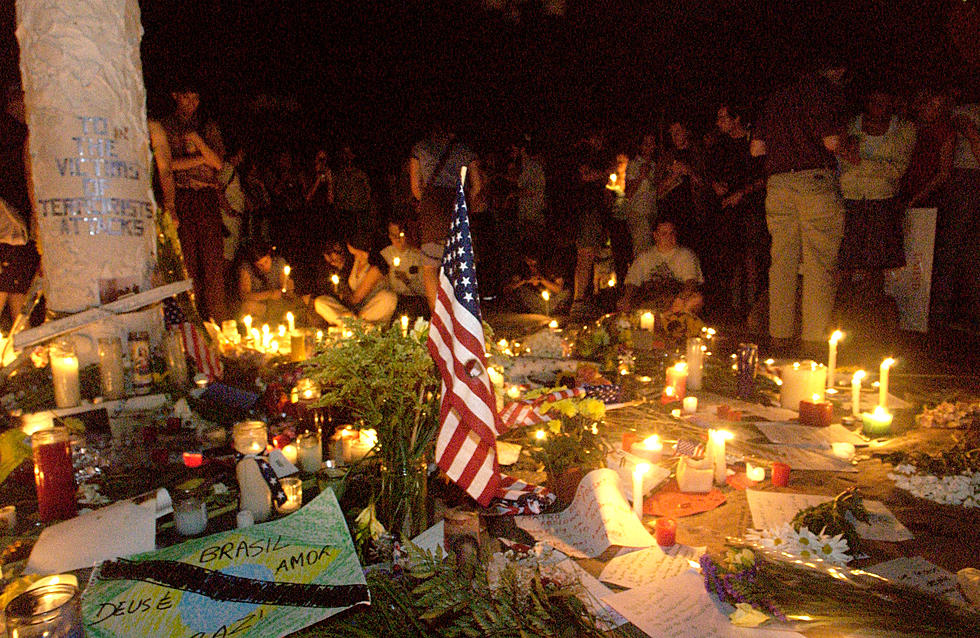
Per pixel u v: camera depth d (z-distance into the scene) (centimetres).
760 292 885
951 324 816
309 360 304
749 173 891
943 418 489
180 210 688
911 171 771
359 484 322
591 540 314
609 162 1043
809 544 309
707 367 627
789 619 252
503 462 418
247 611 207
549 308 966
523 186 1120
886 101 688
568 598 242
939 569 298
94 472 361
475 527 303
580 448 375
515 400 445
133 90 447
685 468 378
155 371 435
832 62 654
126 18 440
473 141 1734
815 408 491
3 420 390
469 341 273
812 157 651
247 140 1625
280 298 757
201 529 302
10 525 302
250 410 439
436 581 237
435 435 304
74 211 428
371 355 283
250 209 1080
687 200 930
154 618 205
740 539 325
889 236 720
